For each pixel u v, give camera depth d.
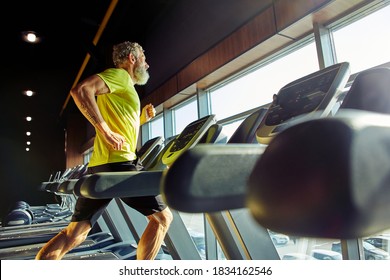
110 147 1.75
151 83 5.44
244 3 3.44
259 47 3.17
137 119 1.91
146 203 1.73
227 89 4.04
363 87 1.07
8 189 11.96
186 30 4.51
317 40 2.76
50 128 12.38
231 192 0.33
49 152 12.43
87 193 0.87
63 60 6.85
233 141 1.40
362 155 0.26
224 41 3.58
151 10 5.08
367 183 0.25
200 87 4.22
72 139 10.36
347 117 0.28
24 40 5.92
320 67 2.74
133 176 0.91
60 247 1.69
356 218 0.24
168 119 5.04
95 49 6.05
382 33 2.42
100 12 5.42
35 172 12.23
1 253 2.88
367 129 0.27
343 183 0.24
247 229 1.30
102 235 3.73
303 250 1.64
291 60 3.23
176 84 4.46
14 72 7.32
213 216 1.29
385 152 0.27
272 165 0.27
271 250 1.33
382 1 2.41
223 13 3.76
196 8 4.31
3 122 11.35
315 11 2.61
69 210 6.62
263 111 1.39
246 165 0.35
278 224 0.26
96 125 1.59
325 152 0.25
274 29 2.95
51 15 5.28
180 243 2.12
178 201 0.31
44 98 9.18
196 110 4.62
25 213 4.97
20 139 12.40
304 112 1.11
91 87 1.63
